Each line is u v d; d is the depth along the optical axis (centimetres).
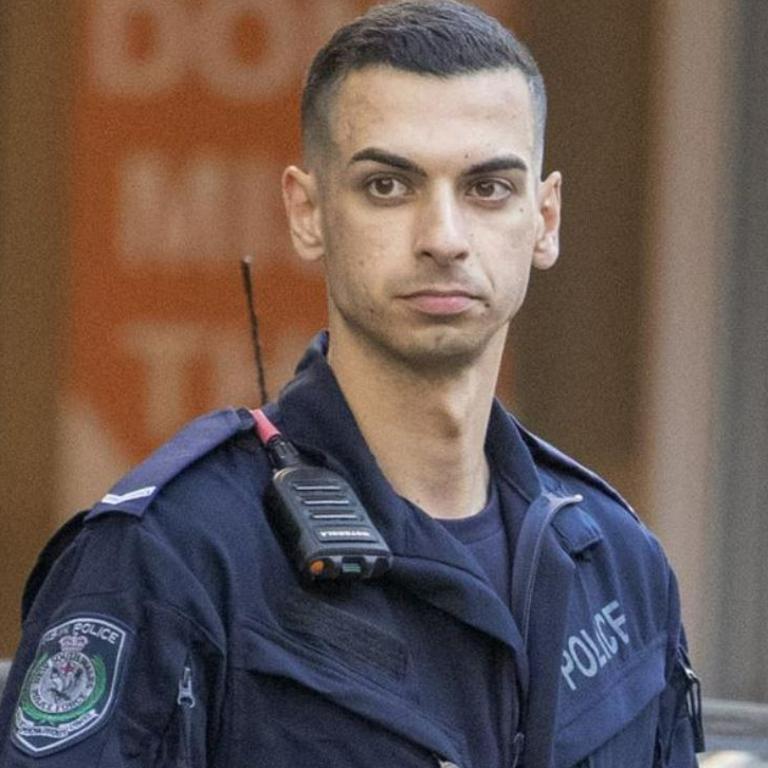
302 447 841
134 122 2564
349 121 828
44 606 810
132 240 2580
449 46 827
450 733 808
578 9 2489
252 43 2514
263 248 2525
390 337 825
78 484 2617
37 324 2630
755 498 2461
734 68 2447
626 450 2512
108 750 766
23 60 2589
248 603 793
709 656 2469
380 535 816
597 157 2500
